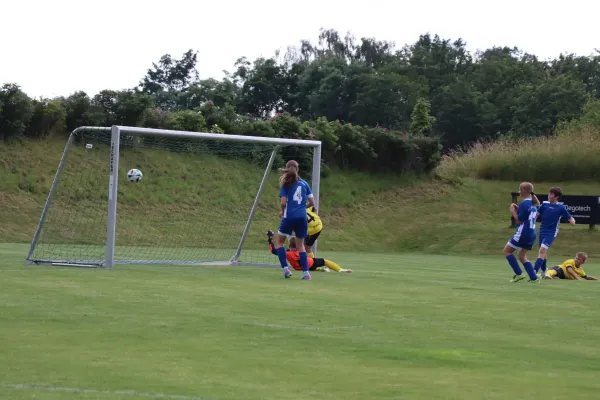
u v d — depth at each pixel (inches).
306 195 997.2
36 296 705.6
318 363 444.5
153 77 5644.7
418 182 2832.2
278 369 425.4
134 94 2532.0
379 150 2837.1
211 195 2188.7
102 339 495.2
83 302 669.9
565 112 5177.2
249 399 359.9
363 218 2539.4
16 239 1836.9
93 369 410.6
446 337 547.2
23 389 365.4
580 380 420.8
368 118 5162.4
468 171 3021.7
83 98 2390.5
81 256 1393.9
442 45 7037.4
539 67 6451.8
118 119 2460.6
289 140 1305.4
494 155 3021.7
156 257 1466.5
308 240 1122.7
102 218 2006.6
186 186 2188.7
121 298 709.3
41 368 410.0
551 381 417.1
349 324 590.9
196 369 418.3
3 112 2197.3
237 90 5442.9
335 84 5285.4
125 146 2229.3
